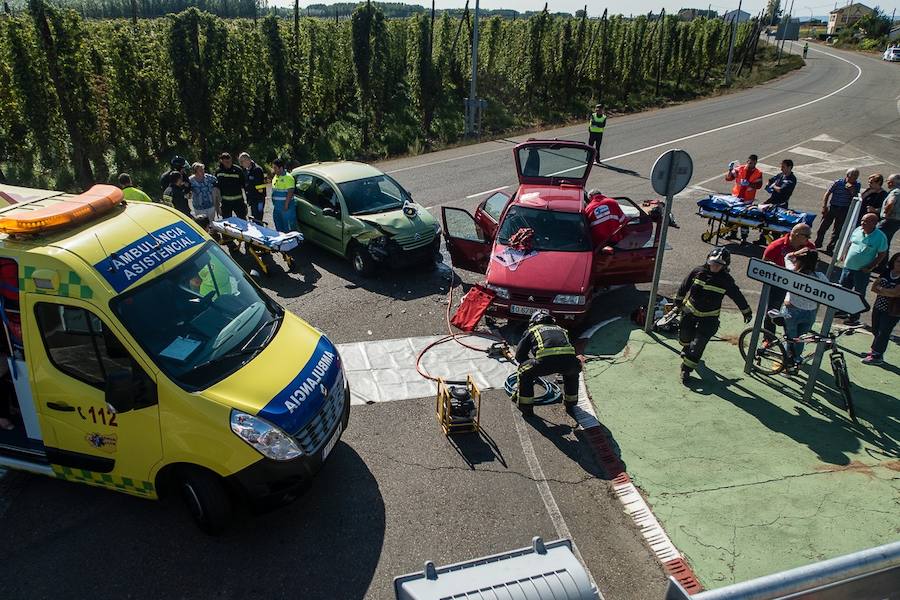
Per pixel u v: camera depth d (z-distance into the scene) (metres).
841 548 5.02
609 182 16.91
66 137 16.44
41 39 14.93
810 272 7.32
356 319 9.00
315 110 23.31
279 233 10.42
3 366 5.36
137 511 5.39
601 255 8.90
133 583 4.67
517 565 2.64
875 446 6.26
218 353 5.12
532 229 9.27
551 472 5.95
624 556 5.02
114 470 5.05
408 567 4.85
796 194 16.03
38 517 5.29
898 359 7.92
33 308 4.84
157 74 18.16
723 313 9.36
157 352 4.85
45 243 4.91
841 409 6.90
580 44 32.72
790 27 76.12
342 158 20.84
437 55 29.14
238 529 5.21
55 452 5.19
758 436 6.44
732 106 31.50
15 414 5.70
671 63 39.59
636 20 35.03
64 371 4.94
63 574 4.73
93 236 5.07
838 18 116.38
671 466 6.02
